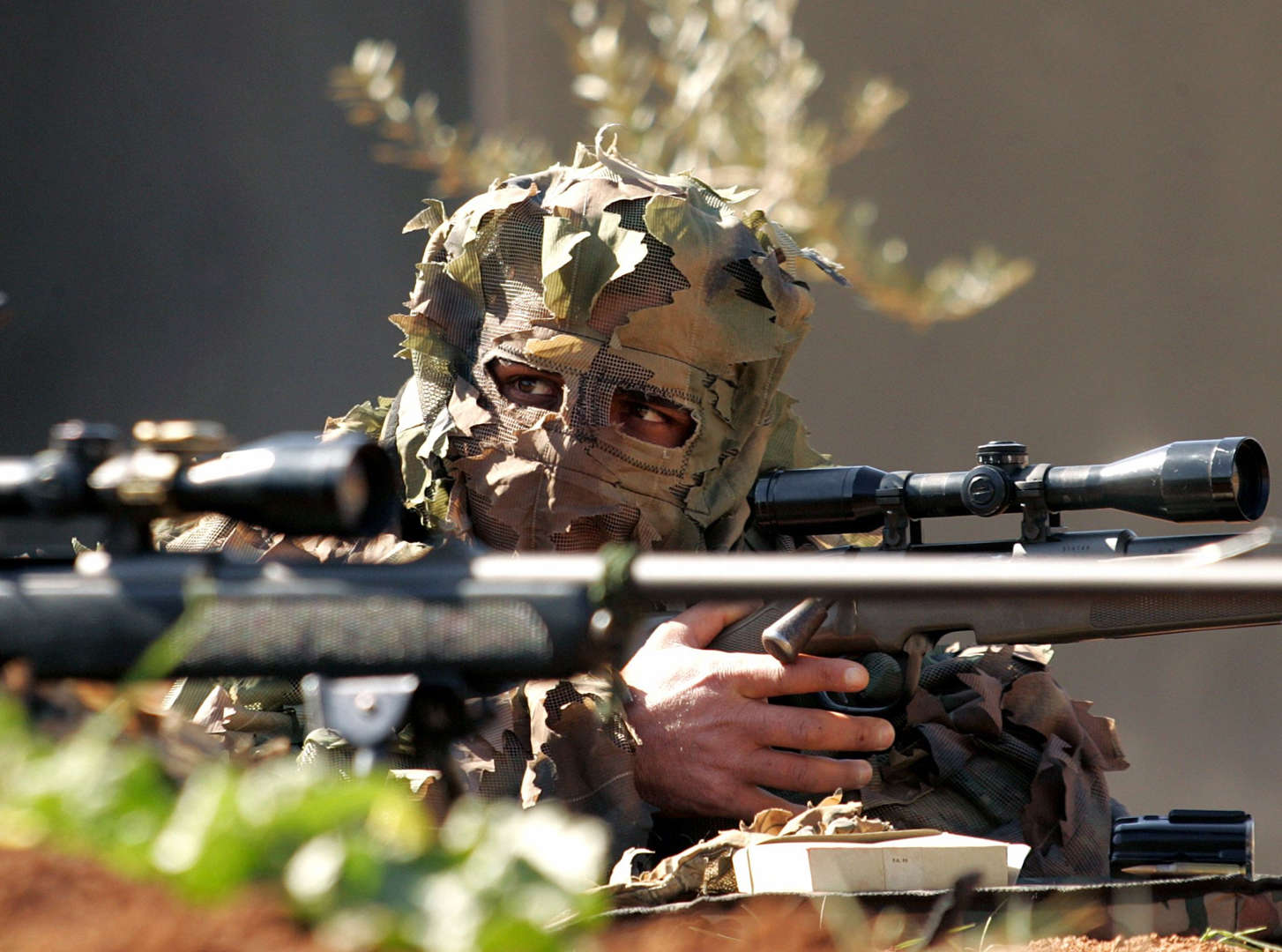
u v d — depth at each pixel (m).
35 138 35.69
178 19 36.78
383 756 4.68
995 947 4.76
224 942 2.48
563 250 8.57
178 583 4.73
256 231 36.81
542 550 8.70
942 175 33.12
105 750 2.85
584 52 21.56
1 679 4.64
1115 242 32.41
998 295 21.14
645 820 7.69
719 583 4.38
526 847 2.66
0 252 35.03
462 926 2.53
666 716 7.87
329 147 37.12
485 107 35.47
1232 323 31.83
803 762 7.79
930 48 33.25
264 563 4.85
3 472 4.29
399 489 9.00
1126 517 26.91
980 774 8.11
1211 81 32.28
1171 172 32.34
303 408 36.19
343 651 4.70
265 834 2.66
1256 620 7.45
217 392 35.94
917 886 5.27
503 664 4.61
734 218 9.05
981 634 7.95
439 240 9.46
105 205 36.00
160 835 2.69
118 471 4.17
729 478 8.93
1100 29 32.78
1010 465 8.27
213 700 7.56
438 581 4.68
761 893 4.77
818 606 7.90
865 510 8.62
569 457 8.60
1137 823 6.56
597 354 8.62
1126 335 32.19
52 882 2.59
